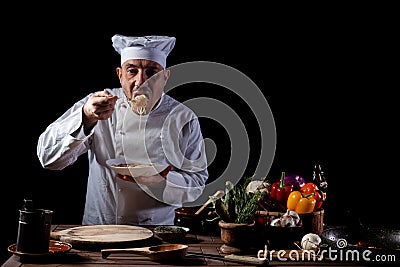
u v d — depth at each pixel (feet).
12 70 11.62
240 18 11.82
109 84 11.85
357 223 8.34
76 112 8.19
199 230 7.57
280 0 11.79
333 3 11.76
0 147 11.66
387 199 11.91
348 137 11.93
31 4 11.58
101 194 9.25
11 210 11.77
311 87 11.89
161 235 6.97
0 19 11.51
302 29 11.82
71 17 11.69
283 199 7.21
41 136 8.71
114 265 5.92
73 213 12.01
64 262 5.99
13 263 5.92
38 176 11.86
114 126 9.37
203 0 11.80
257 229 6.84
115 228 7.33
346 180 12.00
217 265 6.04
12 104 11.66
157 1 11.78
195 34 11.84
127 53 8.98
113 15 11.76
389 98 11.81
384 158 11.90
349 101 11.89
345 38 11.80
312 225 7.00
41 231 6.02
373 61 11.80
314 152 12.00
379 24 11.73
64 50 11.72
